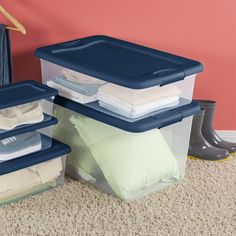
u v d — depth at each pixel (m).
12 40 2.46
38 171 2.12
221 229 2.00
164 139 2.20
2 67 2.33
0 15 2.42
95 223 2.00
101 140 2.14
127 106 2.05
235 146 2.55
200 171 2.37
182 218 2.05
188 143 2.27
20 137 2.08
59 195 2.15
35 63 2.52
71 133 2.24
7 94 2.05
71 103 2.17
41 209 2.06
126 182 2.10
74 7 2.45
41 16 2.45
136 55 2.27
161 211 2.09
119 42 2.38
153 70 2.11
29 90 2.10
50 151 2.13
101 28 2.49
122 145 2.09
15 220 2.00
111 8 2.47
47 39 2.49
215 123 2.65
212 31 2.53
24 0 2.42
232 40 2.54
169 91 2.14
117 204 2.12
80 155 2.23
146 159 2.12
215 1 2.49
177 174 2.24
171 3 2.48
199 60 2.56
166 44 2.53
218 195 2.20
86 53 2.26
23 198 2.12
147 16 2.49
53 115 2.27
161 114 2.11
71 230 1.96
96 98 2.17
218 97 2.62
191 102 2.22
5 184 2.05
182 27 2.51
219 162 2.46
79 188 2.21
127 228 1.98
